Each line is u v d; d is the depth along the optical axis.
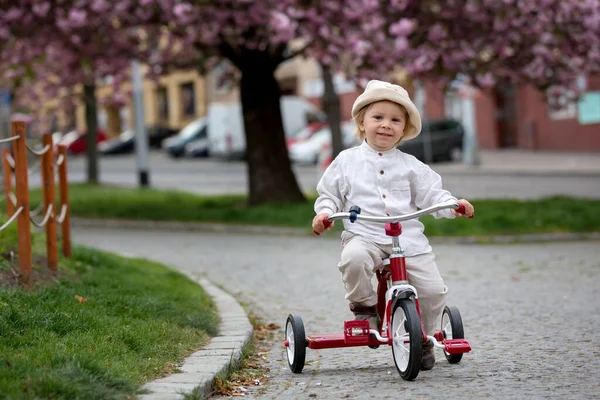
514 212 18.59
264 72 21.80
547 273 12.28
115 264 11.34
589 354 7.20
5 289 7.55
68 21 19.48
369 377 6.64
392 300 6.43
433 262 6.60
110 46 22.42
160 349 6.88
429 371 6.73
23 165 8.46
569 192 25.38
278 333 8.89
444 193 6.57
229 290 11.64
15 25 20.11
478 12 19.31
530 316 9.20
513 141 44.38
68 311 7.37
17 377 5.39
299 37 19.44
